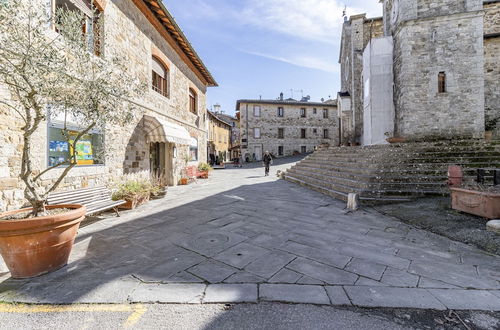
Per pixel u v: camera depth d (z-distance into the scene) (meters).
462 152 7.82
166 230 4.43
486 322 1.97
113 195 6.05
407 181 6.77
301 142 31.61
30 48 2.71
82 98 3.11
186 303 2.26
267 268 2.92
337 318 2.04
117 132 6.91
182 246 3.65
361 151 9.70
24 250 2.68
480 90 10.47
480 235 3.76
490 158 7.30
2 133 4.00
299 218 5.11
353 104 18.02
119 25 6.89
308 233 4.17
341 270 2.85
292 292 2.41
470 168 6.78
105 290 2.48
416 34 10.97
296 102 31.14
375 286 2.50
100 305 2.26
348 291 2.42
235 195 7.97
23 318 2.10
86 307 2.23
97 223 4.91
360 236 3.99
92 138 6.02
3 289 2.53
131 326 1.99
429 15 10.95
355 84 17.95
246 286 2.52
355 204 5.77
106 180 6.44
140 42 8.02
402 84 11.25
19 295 2.42
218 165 27.36
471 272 2.77
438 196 6.16
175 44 10.55
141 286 2.54
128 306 2.24
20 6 2.83
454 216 4.73
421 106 10.91
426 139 10.86
